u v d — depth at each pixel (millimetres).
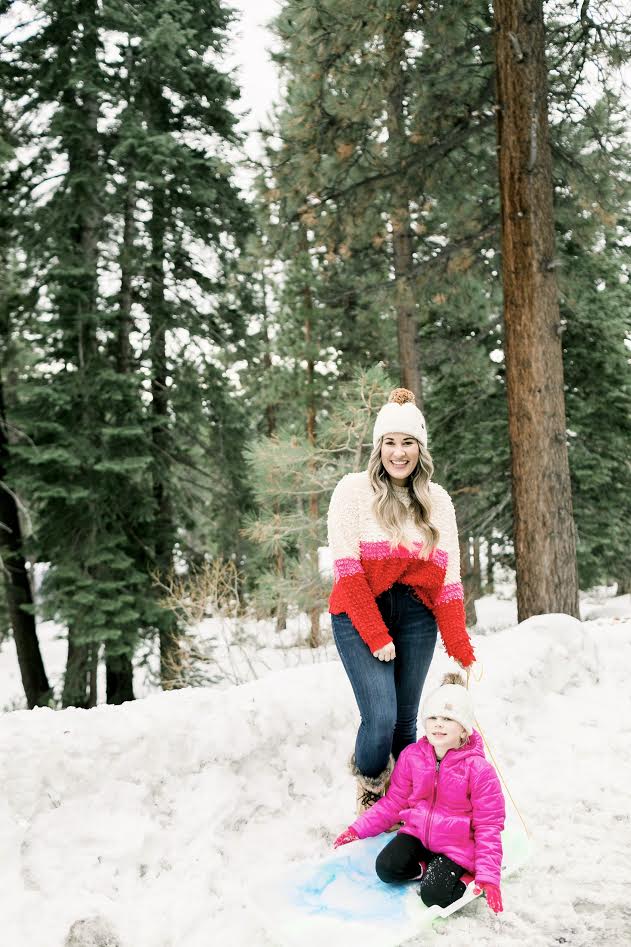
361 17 7555
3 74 10766
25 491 10062
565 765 3641
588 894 2518
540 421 6785
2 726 3059
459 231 9633
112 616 9977
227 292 12031
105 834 2758
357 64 8117
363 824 2717
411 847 2543
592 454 12484
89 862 2631
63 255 10422
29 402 10516
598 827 3008
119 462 10086
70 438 10117
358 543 2768
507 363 7016
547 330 6816
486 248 9469
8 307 10812
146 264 10930
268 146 9320
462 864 2457
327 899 2479
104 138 10945
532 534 6801
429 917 2336
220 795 3068
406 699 2938
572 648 4926
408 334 12219
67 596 9922
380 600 2818
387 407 2822
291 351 12906
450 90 8273
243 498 11680
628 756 3717
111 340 11273
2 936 2262
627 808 3162
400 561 2742
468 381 13297
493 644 4848
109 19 10430
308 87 8523
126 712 3312
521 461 6867
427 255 12539
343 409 8297
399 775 2670
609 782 3408
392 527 2703
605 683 4871
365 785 2842
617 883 2578
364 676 2742
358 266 12688
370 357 14227
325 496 8617
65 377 10422
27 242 10719
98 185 10484
